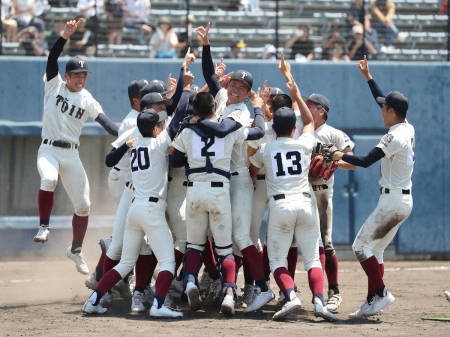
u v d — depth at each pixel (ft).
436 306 47.57
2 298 50.44
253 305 41.29
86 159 74.02
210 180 39.83
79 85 47.80
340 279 63.21
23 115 74.23
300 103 42.09
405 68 78.13
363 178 76.13
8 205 73.92
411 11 92.02
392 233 41.57
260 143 42.98
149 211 40.37
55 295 51.96
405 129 40.57
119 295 48.73
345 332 36.55
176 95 43.42
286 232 39.99
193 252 41.11
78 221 49.96
